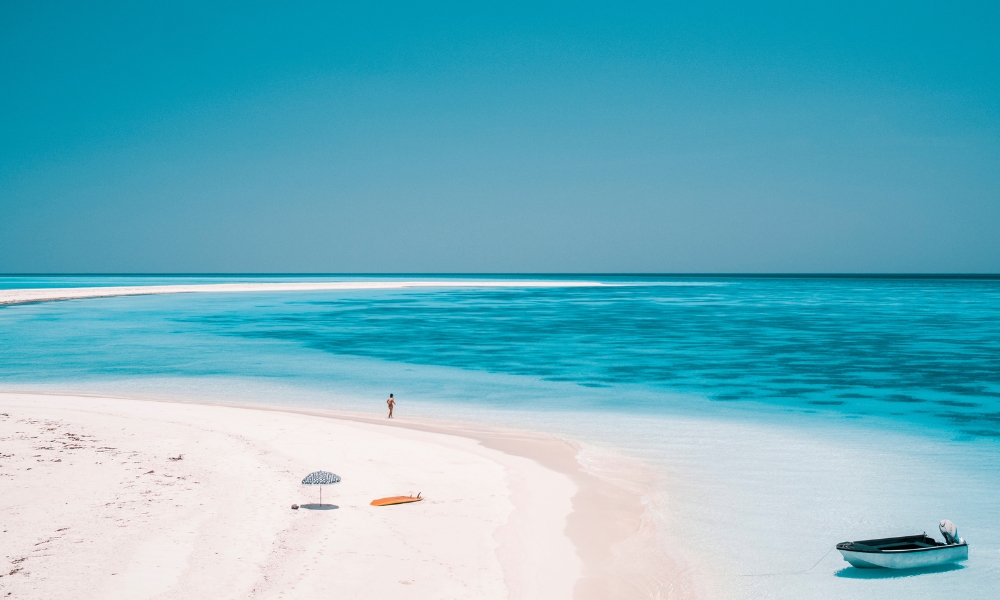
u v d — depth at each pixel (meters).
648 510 15.34
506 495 15.65
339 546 12.11
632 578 11.71
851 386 33.81
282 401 29.05
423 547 12.30
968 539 14.18
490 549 12.39
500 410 27.52
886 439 22.92
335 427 22.72
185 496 14.52
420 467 17.77
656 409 27.91
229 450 18.73
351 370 38.47
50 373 36.47
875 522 15.08
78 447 18.50
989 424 25.44
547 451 20.42
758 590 11.69
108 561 11.09
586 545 13.04
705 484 17.52
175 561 11.17
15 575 10.47
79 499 14.10
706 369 39.47
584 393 31.62
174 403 27.12
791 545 13.67
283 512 13.75
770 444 22.08
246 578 10.66
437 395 30.95
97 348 47.94
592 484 17.08
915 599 11.52
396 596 10.33
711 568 12.47
